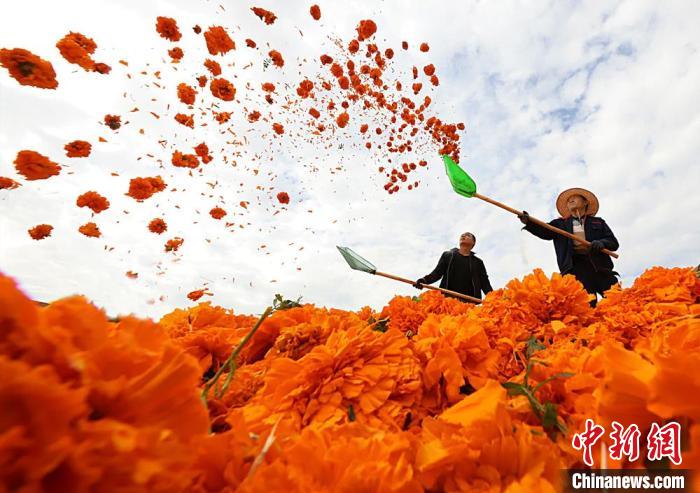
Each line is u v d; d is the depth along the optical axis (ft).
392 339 3.35
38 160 15.03
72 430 1.15
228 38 22.00
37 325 1.26
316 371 2.96
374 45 34.32
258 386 3.60
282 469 1.64
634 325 5.03
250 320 6.43
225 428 2.74
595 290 14.23
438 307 9.87
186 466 1.27
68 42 16.46
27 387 1.06
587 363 2.72
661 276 7.07
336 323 4.23
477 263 19.56
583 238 14.71
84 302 1.43
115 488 1.12
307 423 2.72
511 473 1.86
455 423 2.33
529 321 5.93
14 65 12.84
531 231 15.52
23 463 1.01
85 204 19.01
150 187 19.98
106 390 1.25
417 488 1.73
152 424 1.36
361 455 1.86
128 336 1.47
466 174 14.70
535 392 2.70
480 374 3.52
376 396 2.82
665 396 1.45
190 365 1.47
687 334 2.16
